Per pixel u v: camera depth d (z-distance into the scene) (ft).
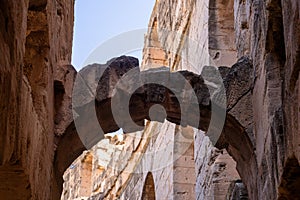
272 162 28.37
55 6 33.65
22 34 23.29
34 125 27.58
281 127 27.61
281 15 29.60
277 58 30.73
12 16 21.45
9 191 27.53
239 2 40.29
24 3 23.76
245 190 38.27
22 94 24.09
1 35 20.45
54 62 33.65
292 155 24.77
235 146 36.09
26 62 31.09
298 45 22.95
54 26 33.19
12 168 25.72
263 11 31.27
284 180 26.89
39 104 30.45
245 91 34.81
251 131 34.04
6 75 20.51
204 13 52.47
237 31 41.14
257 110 32.99
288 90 24.82
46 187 31.81
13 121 22.17
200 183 50.39
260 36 32.53
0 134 20.83
